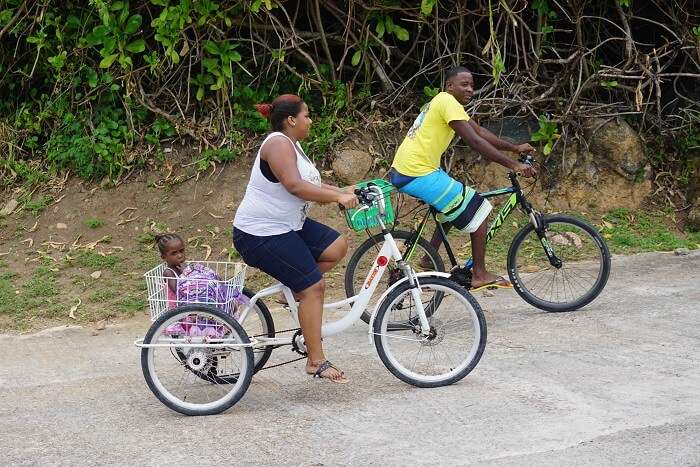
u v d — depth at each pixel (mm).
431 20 10391
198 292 5578
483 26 10742
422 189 7098
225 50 9805
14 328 7641
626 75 10234
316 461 4805
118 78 9883
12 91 10578
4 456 5031
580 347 6629
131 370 6629
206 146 9992
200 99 9961
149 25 10070
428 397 5727
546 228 7652
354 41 10305
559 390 5727
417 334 5938
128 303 8039
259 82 10344
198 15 9711
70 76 10023
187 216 9500
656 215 10352
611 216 10234
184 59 10094
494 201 10117
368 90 10453
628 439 4906
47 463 4914
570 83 10344
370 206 5875
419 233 7297
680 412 5277
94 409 5801
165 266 6008
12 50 10367
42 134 10406
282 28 9906
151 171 9906
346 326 5898
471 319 5938
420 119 7152
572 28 10797
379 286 8023
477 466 4648
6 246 9133
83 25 9812
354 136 10227
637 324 7164
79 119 10039
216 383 5875
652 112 10883
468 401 5613
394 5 10094
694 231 10211
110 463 4883
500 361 6379
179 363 6422
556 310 7633
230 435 5246
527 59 10469
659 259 9273
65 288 8320
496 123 10430
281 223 5570
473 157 10312
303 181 5375
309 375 6254
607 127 10406
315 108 10492
